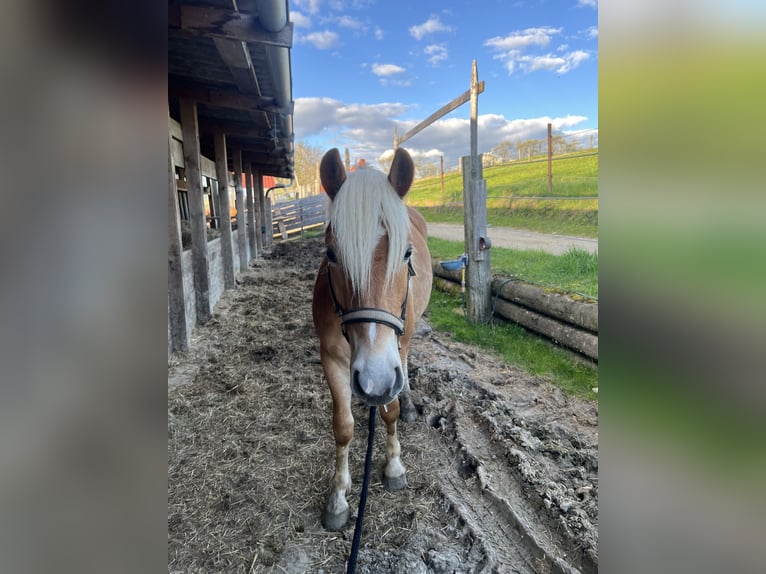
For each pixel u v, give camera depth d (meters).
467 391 2.81
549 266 5.02
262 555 1.64
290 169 12.04
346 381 1.81
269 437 2.40
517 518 1.74
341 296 1.46
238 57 3.00
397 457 2.02
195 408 2.72
